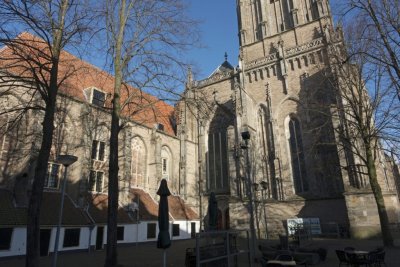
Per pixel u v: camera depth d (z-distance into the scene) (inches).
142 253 1053.8
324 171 1485.0
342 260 573.3
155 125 1827.0
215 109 1969.7
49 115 631.2
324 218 1439.5
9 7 582.6
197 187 1936.5
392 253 797.2
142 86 813.2
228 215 1737.2
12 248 959.6
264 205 1579.7
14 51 613.3
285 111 1705.2
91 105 1396.4
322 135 1496.1
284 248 764.6
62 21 712.4
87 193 1290.6
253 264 706.8
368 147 1009.5
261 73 1843.0
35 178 589.6
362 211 1262.3
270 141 1689.2
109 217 692.1
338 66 1112.2
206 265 510.0
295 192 1573.6
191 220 1740.9
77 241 1150.3
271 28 2044.8
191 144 2007.9
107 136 1507.1
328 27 1646.2
